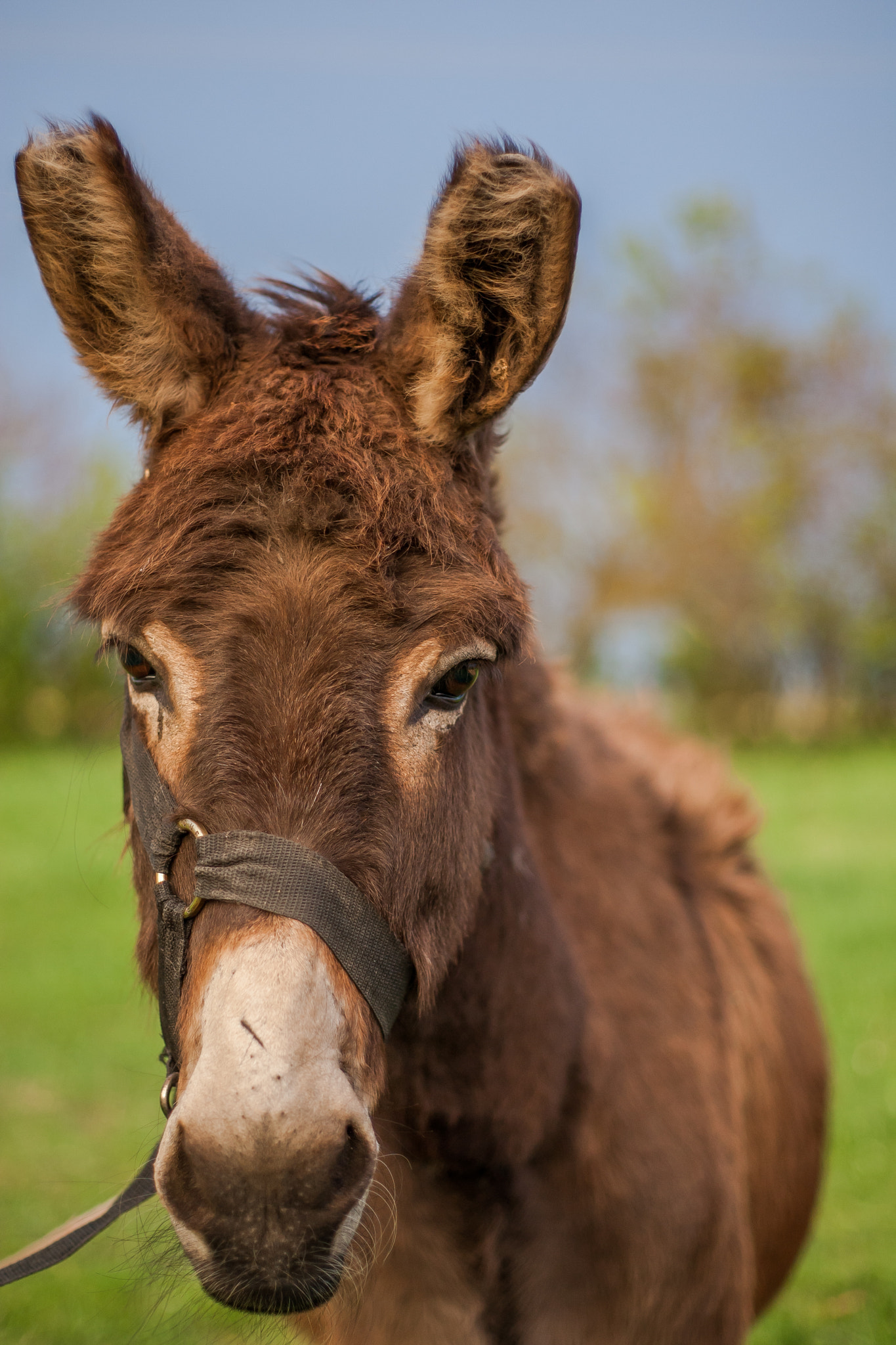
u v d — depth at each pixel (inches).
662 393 1133.1
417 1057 80.4
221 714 65.4
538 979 84.9
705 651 1109.1
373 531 67.5
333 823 64.9
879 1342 151.5
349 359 77.9
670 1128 92.6
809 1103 127.6
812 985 141.8
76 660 902.4
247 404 73.4
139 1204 83.7
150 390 77.4
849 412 1112.2
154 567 67.6
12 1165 207.2
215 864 64.3
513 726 100.8
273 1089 58.2
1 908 390.6
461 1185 84.1
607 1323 89.0
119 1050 265.1
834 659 1101.1
